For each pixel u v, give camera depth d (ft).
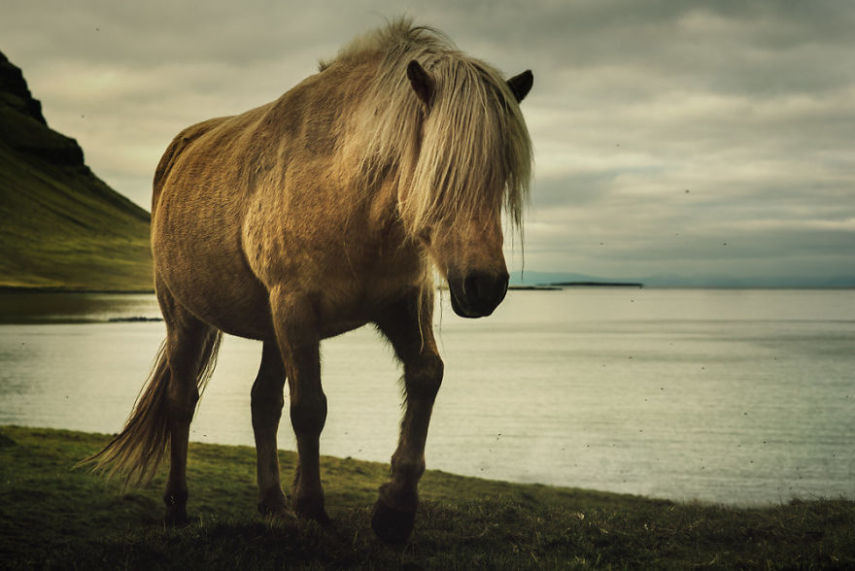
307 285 11.73
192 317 15.70
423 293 12.09
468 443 70.95
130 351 168.55
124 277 486.38
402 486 12.19
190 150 16.03
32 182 619.26
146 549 12.64
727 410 100.37
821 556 12.96
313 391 11.83
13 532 14.15
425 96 10.14
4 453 21.81
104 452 16.30
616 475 55.67
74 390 101.60
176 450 15.66
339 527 13.84
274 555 12.25
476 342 261.44
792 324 413.18
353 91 12.01
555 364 175.01
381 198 11.08
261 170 12.84
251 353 194.29
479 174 9.57
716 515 18.53
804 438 77.30
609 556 13.91
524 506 19.94
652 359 190.08
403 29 12.25
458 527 15.61
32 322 257.75
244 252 13.25
